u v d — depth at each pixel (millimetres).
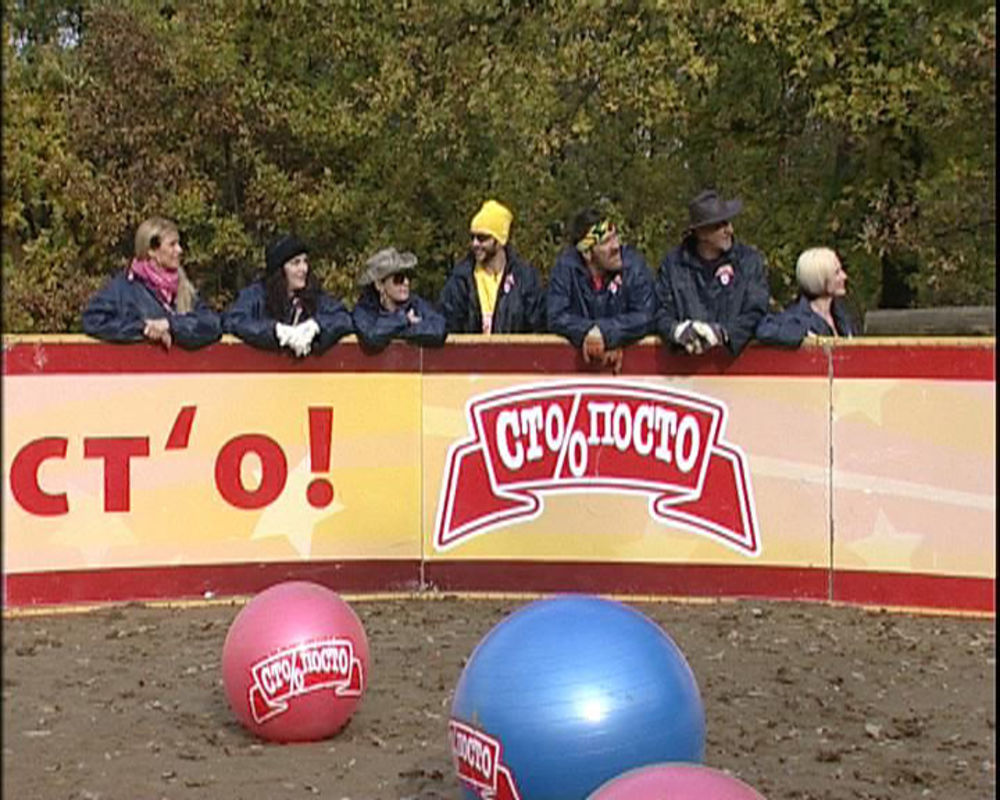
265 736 7387
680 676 5660
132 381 10898
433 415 11250
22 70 23188
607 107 19844
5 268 22031
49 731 7590
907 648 9547
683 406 11070
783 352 10945
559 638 5652
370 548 11266
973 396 10586
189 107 23641
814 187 21312
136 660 9211
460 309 11492
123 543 10922
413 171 23547
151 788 6664
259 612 7469
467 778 5684
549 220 21609
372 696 8305
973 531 10617
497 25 21547
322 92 23672
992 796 6594
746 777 6820
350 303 23188
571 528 11195
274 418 11125
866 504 10859
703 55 20141
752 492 11039
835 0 18516
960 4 18328
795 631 10031
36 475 10719
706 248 10812
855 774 6887
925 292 21125
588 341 10789
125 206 22766
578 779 5430
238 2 23469
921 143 19797
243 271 25156
